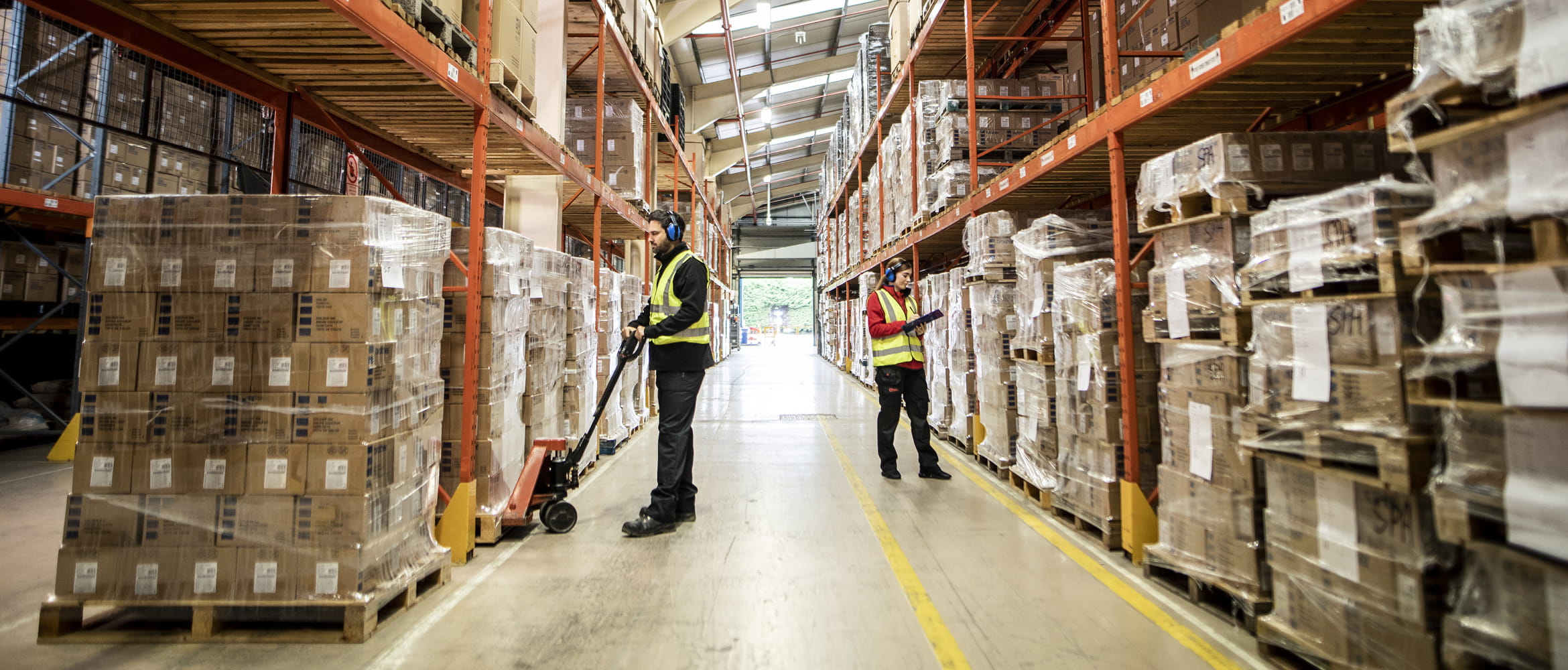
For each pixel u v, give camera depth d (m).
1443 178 1.57
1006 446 4.81
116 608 2.48
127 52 6.41
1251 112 3.43
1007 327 4.91
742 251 27.88
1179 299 2.74
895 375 5.02
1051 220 4.09
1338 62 2.75
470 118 3.85
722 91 17.27
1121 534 3.30
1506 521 1.38
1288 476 2.12
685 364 3.71
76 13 2.43
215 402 2.33
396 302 2.55
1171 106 3.27
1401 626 1.71
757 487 4.76
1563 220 1.29
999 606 2.65
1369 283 1.95
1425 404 1.61
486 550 3.35
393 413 2.52
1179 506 2.75
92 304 2.36
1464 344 1.49
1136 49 5.03
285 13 2.52
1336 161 2.46
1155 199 2.89
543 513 3.64
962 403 6.07
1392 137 1.69
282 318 2.35
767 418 8.34
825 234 20.36
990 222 4.95
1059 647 2.29
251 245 2.37
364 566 2.31
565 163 4.81
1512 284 1.39
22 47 5.95
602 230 8.61
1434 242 1.60
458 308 3.41
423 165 4.86
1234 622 2.47
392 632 2.39
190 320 2.35
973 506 4.23
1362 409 1.81
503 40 3.84
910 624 2.49
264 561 2.30
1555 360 1.27
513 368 3.74
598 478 5.03
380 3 2.50
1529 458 1.34
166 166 6.66
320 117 3.65
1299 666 2.09
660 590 2.82
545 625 2.46
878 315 5.09
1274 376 2.16
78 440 2.33
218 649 2.23
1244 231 2.46
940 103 7.16
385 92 3.39
